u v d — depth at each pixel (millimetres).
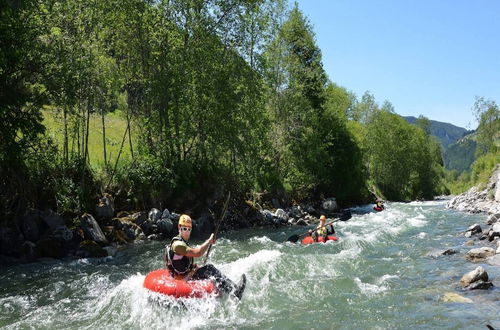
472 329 6223
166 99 20734
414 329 6367
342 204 38906
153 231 17703
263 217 24047
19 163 14438
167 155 20391
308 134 33250
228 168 23703
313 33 36312
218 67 21172
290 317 7141
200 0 20672
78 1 16547
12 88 13555
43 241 13453
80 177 16672
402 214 26594
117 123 28906
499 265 10062
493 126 75500
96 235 14984
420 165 74375
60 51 15070
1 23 12992
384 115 63875
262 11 26672
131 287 8766
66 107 16203
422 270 10055
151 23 19344
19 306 8180
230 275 9500
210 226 21000
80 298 8617
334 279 9297
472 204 30188
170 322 7004
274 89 31047
